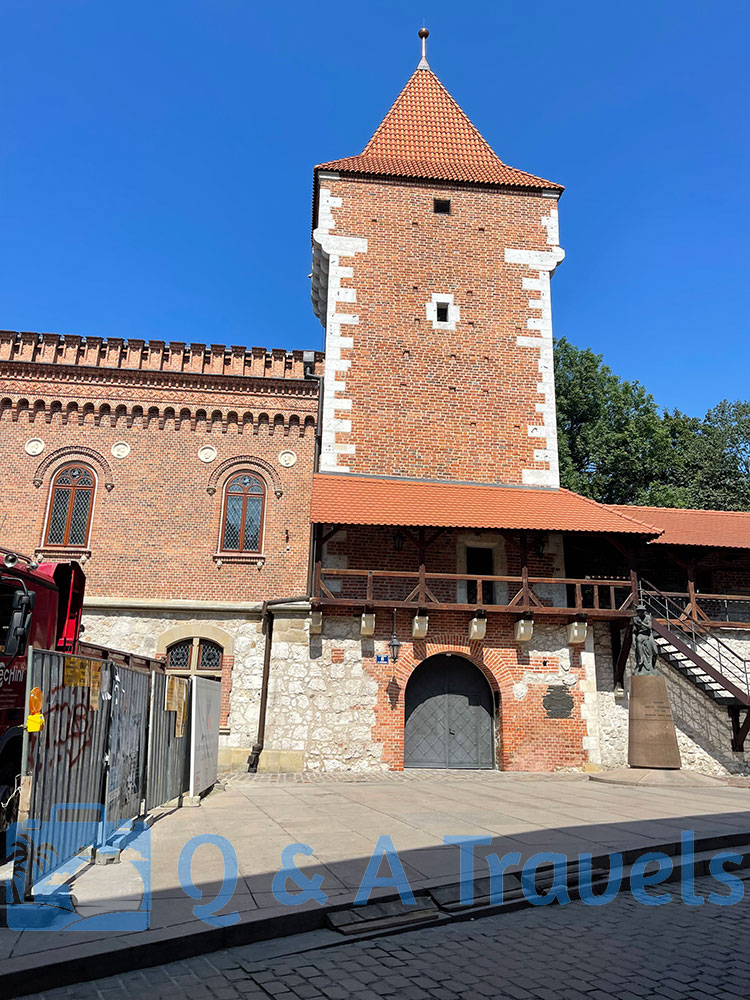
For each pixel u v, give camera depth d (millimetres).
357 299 20594
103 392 19734
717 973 5141
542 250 21828
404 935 5910
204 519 19266
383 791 13039
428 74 25828
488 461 19906
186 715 11859
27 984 4691
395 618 17078
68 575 10094
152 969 5129
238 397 20156
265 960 5312
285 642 16719
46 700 6414
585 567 20219
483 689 17891
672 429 37000
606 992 4785
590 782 15195
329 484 18266
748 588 20750
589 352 34375
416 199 21688
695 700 18234
